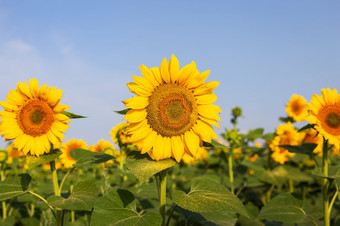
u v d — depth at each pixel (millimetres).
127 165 859
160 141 892
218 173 2533
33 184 2053
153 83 903
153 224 834
